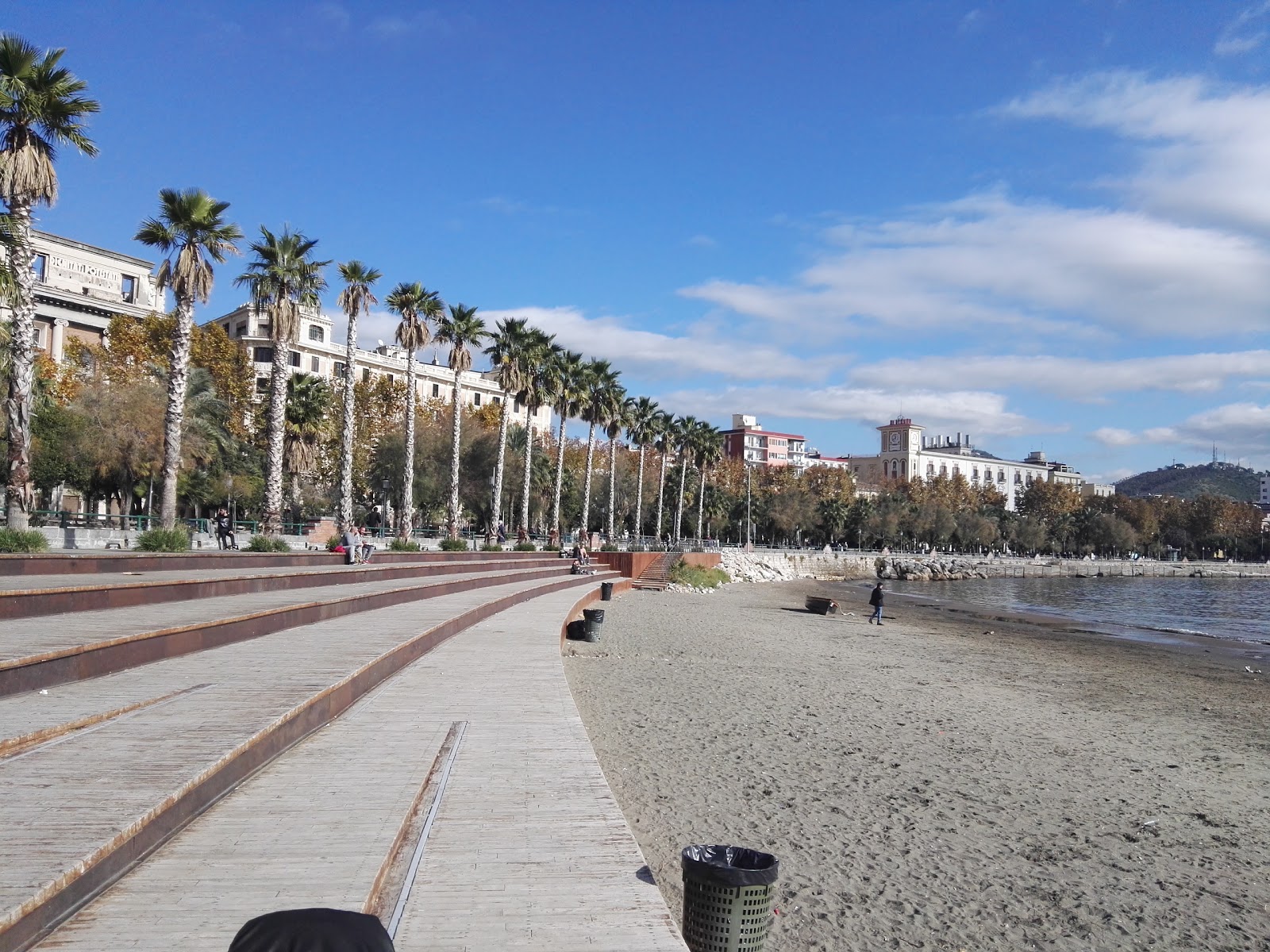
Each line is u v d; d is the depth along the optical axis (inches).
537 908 188.4
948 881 311.0
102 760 232.7
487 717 375.2
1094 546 6673.2
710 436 3644.2
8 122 863.1
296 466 2020.2
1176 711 720.3
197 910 166.9
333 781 263.7
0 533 770.8
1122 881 321.1
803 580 3560.5
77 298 2409.0
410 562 1331.2
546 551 2220.7
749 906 197.3
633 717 564.4
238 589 660.1
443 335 1867.6
